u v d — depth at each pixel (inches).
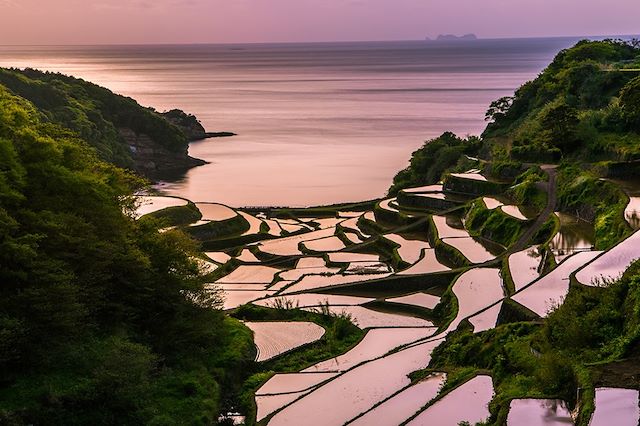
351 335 1836.9
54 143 1494.8
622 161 2640.3
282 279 2438.5
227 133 7066.9
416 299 2085.4
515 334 1368.1
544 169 2942.9
